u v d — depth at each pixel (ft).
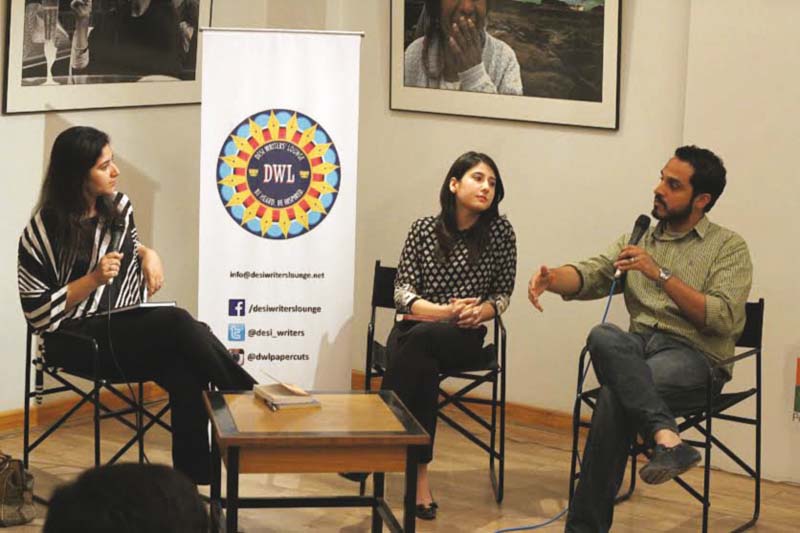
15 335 14.79
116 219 12.57
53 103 14.69
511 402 16.70
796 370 13.74
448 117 16.89
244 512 12.16
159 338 11.80
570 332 16.08
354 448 8.98
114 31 15.43
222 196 13.35
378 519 10.50
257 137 13.34
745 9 13.74
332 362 13.66
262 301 13.51
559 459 14.74
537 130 16.11
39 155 14.70
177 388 11.80
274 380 13.60
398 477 13.62
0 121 14.15
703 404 11.80
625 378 10.88
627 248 11.82
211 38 13.20
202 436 11.82
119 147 15.84
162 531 3.17
